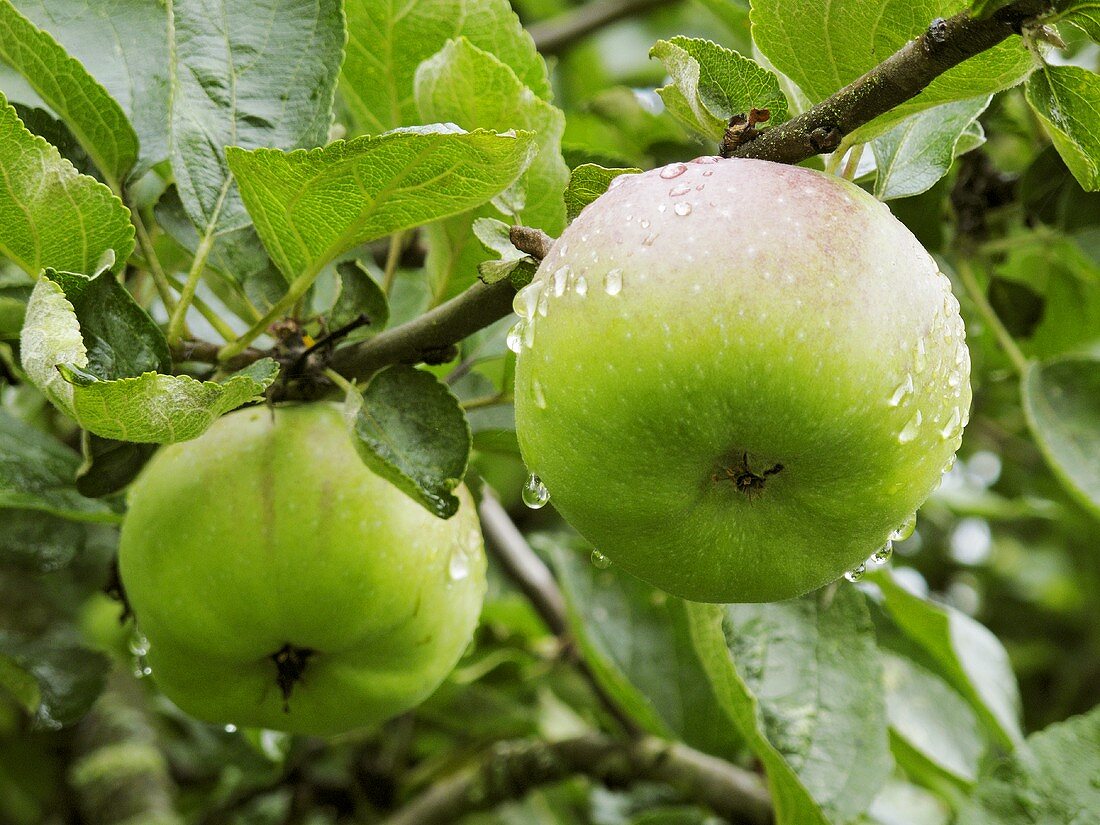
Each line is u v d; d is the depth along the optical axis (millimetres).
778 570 413
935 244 537
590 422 392
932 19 411
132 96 477
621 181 407
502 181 413
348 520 445
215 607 447
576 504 404
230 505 444
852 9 414
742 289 384
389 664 465
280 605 445
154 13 484
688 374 385
